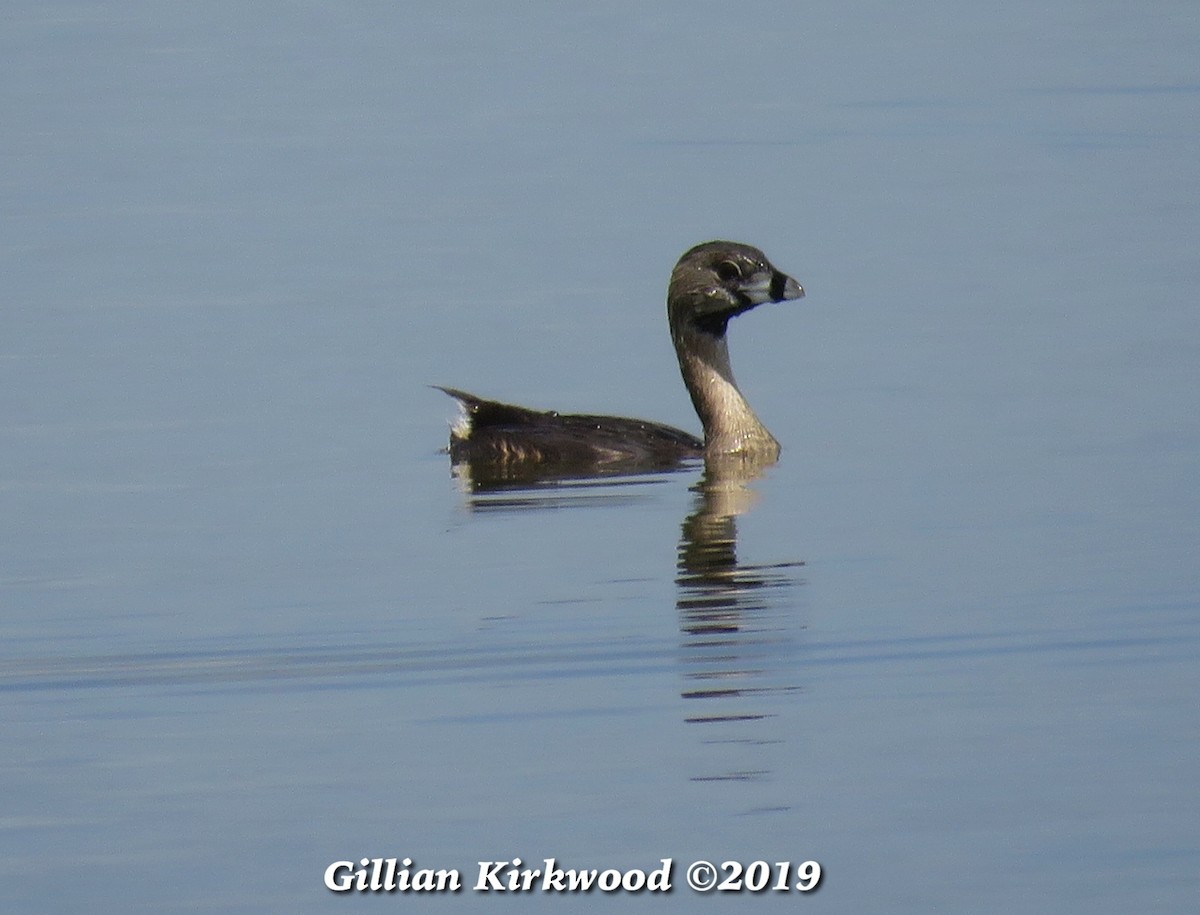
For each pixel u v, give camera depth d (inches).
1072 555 572.4
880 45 1993.1
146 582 573.6
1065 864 386.6
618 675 486.3
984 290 962.7
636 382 847.7
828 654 496.4
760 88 1727.4
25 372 861.2
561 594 549.6
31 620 541.0
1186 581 543.5
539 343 902.4
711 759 435.2
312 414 789.9
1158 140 1380.4
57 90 1856.5
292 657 505.0
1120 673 479.2
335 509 654.5
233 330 933.2
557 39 2075.5
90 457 729.0
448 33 2154.3
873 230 1122.7
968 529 604.4
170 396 816.3
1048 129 1456.7
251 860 396.5
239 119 1656.0
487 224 1170.0
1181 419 729.6
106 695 482.6
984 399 776.9
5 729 463.2
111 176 1400.1
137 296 1010.7
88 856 398.6
